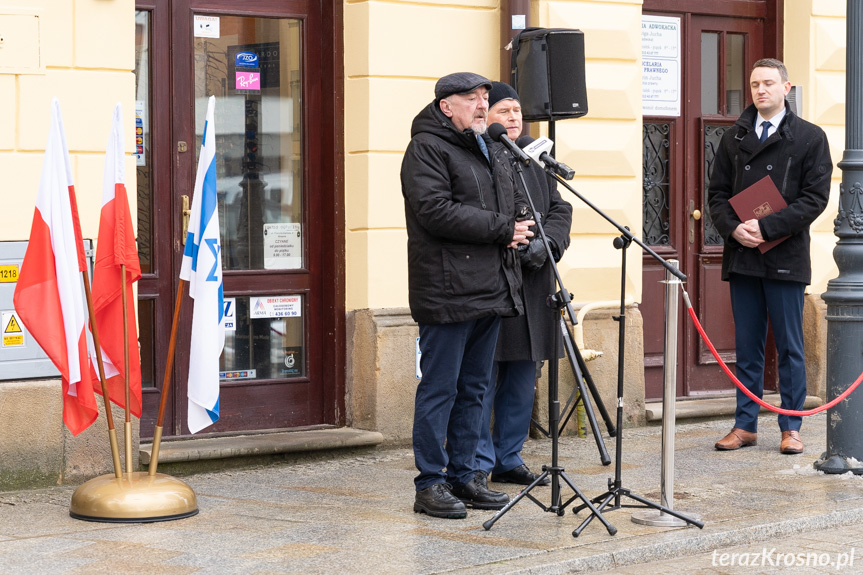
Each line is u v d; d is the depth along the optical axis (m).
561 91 7.95
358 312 8.83
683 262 10.56
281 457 8.27
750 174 8.68
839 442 7.97
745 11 10.79
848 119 8.05
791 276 8.55
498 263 6.43
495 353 7.17
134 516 6.38
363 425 8.81
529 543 6.03
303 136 8.88
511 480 7.50
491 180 6.51
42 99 7.30
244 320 8.70
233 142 8.68
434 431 6.53
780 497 7.23
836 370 7.98
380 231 8.77
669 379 6.55
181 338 8.41
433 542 6.01
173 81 8.38
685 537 6.22
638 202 9.70
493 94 7.17
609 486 6.70
